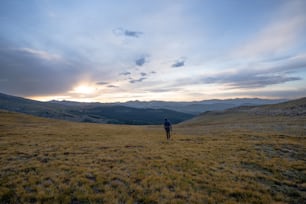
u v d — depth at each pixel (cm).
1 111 7994
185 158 1592
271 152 1841
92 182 1054
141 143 2345
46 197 874
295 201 924
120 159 1530
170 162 1452
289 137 2697
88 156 1617
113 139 2795
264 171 1330
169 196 923
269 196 948
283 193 1005
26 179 1088
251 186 1055
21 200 848
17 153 1691
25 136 2828
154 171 1250
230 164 1459
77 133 3478
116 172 1217
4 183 1012
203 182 1105
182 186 1034
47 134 3133
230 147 2038
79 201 866
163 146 2134
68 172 1202
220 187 1034
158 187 1013
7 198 872
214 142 2380
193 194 946
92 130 4259
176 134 3625
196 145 2191
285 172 1305
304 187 1075
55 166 1310
